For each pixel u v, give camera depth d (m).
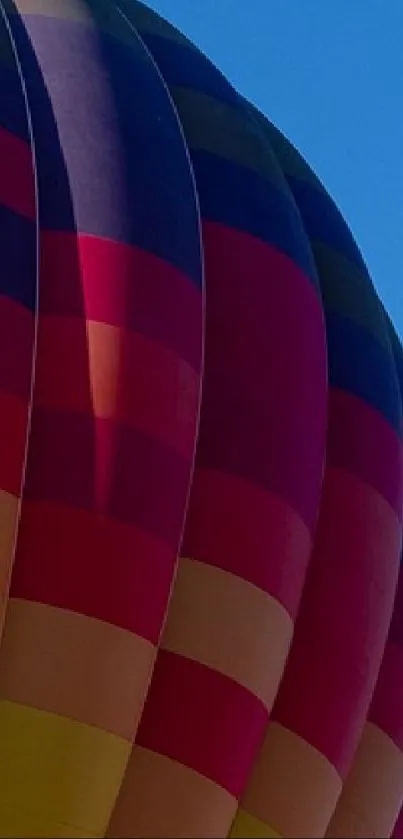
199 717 11.85
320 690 12.77
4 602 11.46
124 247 12.73
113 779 11.43
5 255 12.25
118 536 11.79
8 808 11.12
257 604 12.27
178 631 12.02
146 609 11.77
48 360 12.20
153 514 11.97
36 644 11.48
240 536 12.37
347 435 13.74
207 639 12.05
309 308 13.69
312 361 13.41
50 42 13.87
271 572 12.42
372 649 13.17
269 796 12.41
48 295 12.42
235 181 14.04
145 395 12.25
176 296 12.74
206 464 12.51
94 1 14.78
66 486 11.84
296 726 12.64
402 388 15.26
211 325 13.07
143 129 13.55
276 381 13.01
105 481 11.91
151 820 11.55
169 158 13.54
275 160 14.84
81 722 11.38
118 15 14.84
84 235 12.70
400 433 14.36
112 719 11.47
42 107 13.35
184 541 12.27
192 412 12.48
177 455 12.23
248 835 12.26
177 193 13.34
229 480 12.48
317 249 14.84
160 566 11.91
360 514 13.43
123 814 11.54
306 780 12.55
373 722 13.73
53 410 12.05
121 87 13.79
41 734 11.28
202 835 11.66
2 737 11.24
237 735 11.95
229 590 12.20
